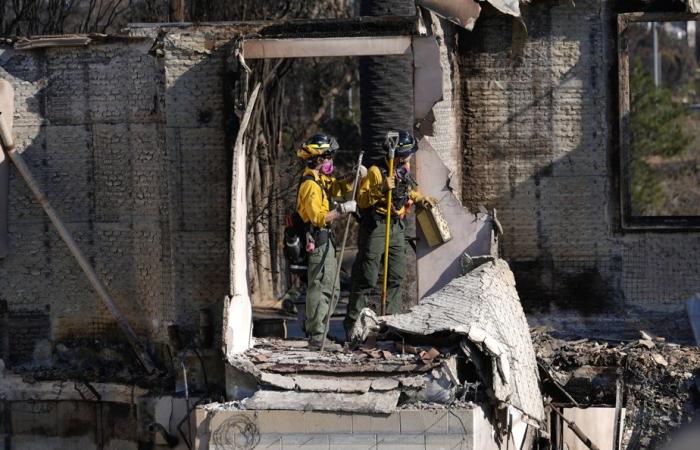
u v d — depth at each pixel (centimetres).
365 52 2706
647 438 2764
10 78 2867
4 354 2886
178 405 2691
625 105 3098
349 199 2742
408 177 2756
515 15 2984
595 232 3114
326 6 4831
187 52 2727
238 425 2262
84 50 2841
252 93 2575
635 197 7356
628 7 3088
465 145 3145
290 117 5309
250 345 2611
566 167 3117
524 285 3139
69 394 2830
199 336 2739
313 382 2323
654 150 7500
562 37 3105
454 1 2820
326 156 2647
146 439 2714
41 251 2898
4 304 2908
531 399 2441
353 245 5203
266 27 2741
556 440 3212
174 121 2733
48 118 2870
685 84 10419
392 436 2233
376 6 3384
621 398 2794
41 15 4069
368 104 3475
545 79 3112
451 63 3059
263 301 4144
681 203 8231
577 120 3112
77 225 2877
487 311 2489
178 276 2748
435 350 2364
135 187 2823
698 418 2755
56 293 2902
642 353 2839
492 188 3141
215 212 2739
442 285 2875
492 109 3131
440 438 2219
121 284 2859
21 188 2884
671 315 3089
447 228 2859
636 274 3105
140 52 2788
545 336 2966
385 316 2544
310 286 2636
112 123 2831
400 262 2777
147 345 2844
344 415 2245
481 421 2273
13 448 2866
